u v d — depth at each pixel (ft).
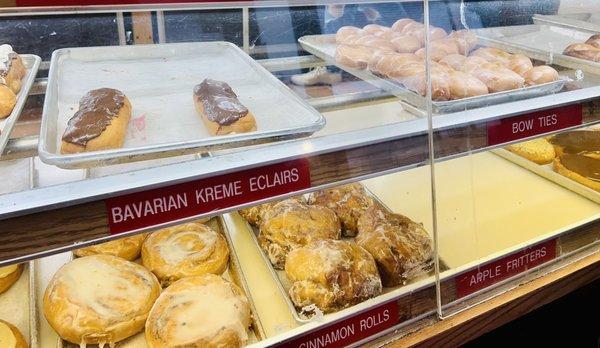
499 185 4.54
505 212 4.12
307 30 4.39
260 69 3.87
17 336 2.80
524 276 3.61
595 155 4.77
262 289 3.36
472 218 3.98
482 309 3.34
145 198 2.38
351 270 3.22
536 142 4.92
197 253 3.46
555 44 5.00
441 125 3.09
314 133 3.10
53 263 3.41
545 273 3.67
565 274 3.66
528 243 3.61
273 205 3.85
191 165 2.54
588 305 4.69
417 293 3.19
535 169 4.78
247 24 4.23
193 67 3.93
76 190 2.30
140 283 3.18
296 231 3.59
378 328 3.10
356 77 4.05
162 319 2.93
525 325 4.44
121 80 3.67
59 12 3.41
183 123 3.23
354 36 4.40
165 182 2.39
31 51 3.84
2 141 2.85
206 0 3.72
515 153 4.91
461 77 3.75
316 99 3.64
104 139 2.82
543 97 3.55
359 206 4.00
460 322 3.24
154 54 4.05
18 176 2.59
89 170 2.68
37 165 2.72
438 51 4.23
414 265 3.40
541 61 4.71
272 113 3.30
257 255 3.67
